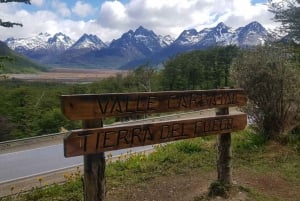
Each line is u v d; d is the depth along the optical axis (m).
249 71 10.43
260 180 7.83
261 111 10.78
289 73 10.29
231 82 10.91
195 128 6.56
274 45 11.09
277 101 10.51
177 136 6.27
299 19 22.20
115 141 5.38
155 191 7.32
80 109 5.00
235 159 9.41
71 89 65.31
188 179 7.98
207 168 8.73
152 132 5.89
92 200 5.21
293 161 9.12
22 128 39.53
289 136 10.53
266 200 6.76
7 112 41.84
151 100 5.85
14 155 13.59
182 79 66.44
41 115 41.66
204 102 6.72
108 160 11.02
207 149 10.56
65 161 12.43
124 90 64.06
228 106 7.20
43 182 9.53
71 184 7.87
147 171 8.62
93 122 5.18
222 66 66.19
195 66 66.69
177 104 6.26
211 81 66.69
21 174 10.55
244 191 7.10
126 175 8.34
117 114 5.41
